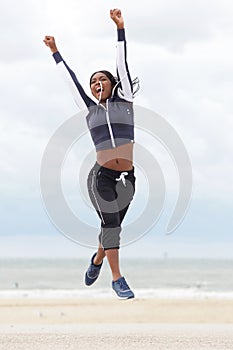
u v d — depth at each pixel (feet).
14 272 364.99
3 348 45.52
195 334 54.80
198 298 139.64
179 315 105.50
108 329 61.31
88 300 133.39
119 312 110.42
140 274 350.23
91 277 29.96
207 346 46.75
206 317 102.68
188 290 188.03
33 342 48.80
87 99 28.81
